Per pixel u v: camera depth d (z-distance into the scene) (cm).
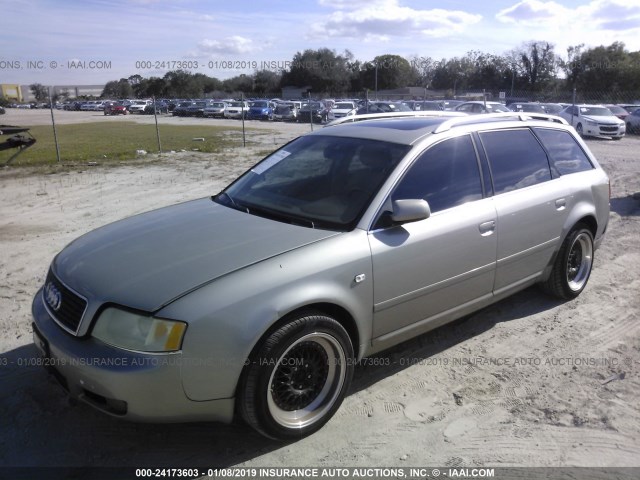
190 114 4800
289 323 274
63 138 2400
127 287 267
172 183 1088
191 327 249
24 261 589
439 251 346
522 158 429
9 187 1054
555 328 432
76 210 838
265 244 298
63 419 310
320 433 301
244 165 1380
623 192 1017
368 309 314
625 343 409
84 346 262
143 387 247
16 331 416
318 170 375
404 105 2689
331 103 3744
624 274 561
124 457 280
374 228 319
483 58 6656
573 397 337
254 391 266
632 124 2584
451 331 428
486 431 304
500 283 404
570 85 5875
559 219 443
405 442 294
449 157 374
